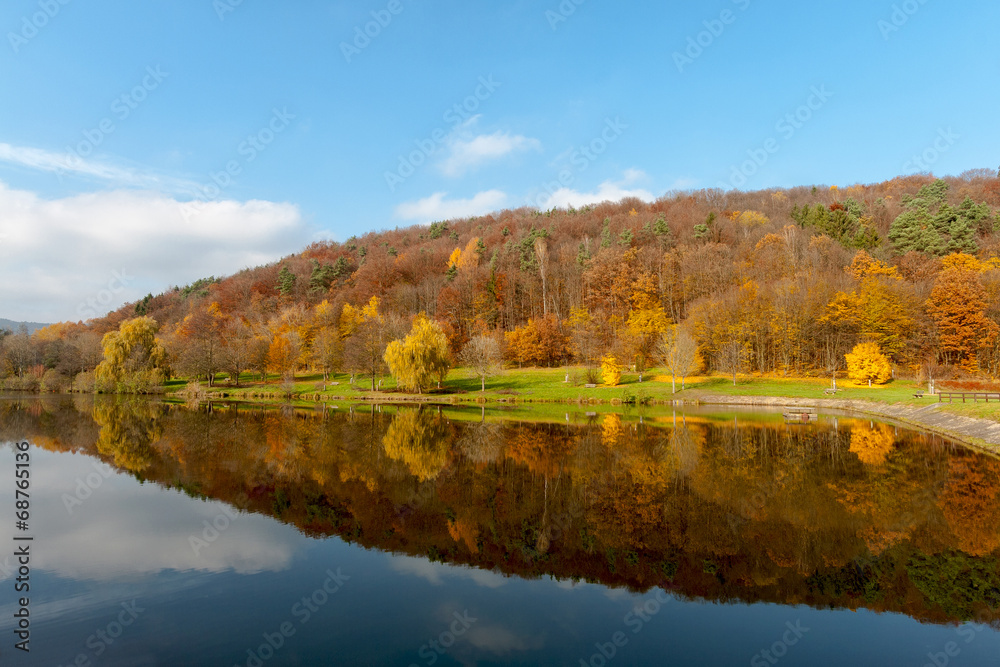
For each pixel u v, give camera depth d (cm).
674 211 12306
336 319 10519
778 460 2945
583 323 8888
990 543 1673
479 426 4562
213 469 2891
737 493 2286
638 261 9612
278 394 8038
